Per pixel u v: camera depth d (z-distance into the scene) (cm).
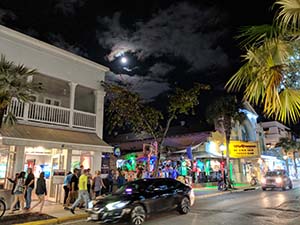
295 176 4928
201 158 2820
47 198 1628
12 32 1418
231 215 1184
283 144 4741
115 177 2234
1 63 1108
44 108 1541
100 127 1797
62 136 1474
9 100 1070
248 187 2698
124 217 1007
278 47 490
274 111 500
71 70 1692
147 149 2148
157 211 1112
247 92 516
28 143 1262
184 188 1273
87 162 1712
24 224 1018
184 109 1858
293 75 495
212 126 2944
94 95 1855
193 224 1007
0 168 1385
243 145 2891
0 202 1210
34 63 1509
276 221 1053
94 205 1073
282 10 474
